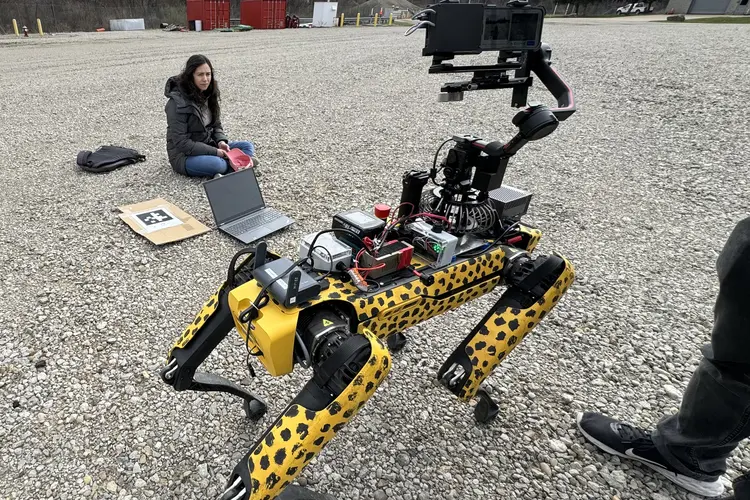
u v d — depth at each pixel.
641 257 3.64
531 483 1.95
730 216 4.23
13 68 10.45
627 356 2.68
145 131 6.36
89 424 2.12
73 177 4.79
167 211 4.02
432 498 1.87
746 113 6.47
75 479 1.88
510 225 1.90
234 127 6.61
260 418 2.17
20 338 2.60
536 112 1.40
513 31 1.52
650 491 1.94
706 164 5.23
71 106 7.48
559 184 4.89
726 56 10.02
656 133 6.17
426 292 1.55
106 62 11.55
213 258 3.45
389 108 7.74
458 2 1.37
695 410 1.65
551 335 2.82
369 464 1.99
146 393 2.29
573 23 23.25
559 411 2.30
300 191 4.62
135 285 3.10
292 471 1.23
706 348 1.62
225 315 1.63
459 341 2.75
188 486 1.88
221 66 11.16
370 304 1.42
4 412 2.16
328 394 1.29
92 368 2.42
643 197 4.60
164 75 10.06
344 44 16.16
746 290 1.33
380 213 1.68
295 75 10.31
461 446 2.10
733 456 2.08
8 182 4.62
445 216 1.75
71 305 2.88
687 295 3.22
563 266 1.82
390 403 2.30
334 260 1.50
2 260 3.30
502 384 2.45
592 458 2.07
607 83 8.43
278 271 1.38
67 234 3.68
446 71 1.49
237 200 3.91
